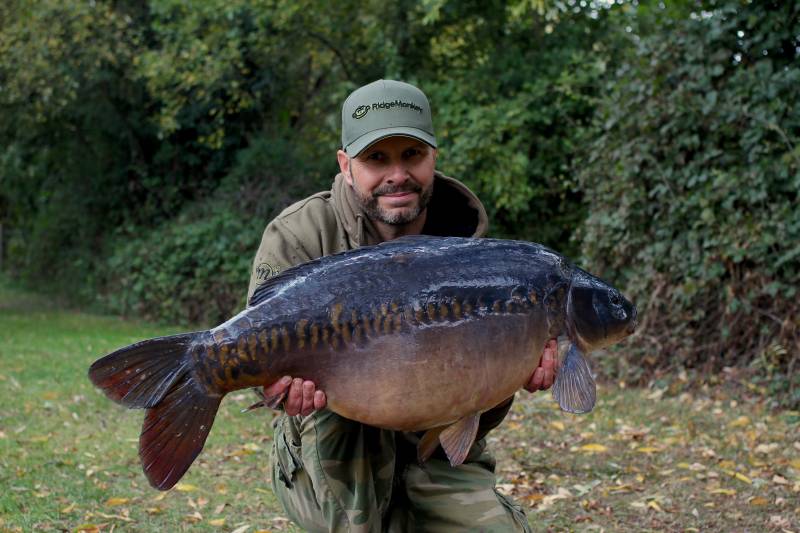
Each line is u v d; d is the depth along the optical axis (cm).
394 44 1207
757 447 552
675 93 723
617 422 627
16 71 1257
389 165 263
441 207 300
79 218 1493
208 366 220
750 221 672
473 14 1199
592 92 1114
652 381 721
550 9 927
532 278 242
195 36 1240
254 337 221
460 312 230
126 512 448
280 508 463
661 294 733
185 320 1284
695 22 728
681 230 729
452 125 1119
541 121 1138
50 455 547
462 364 230
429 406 230
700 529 427
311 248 279
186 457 220
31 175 1505
